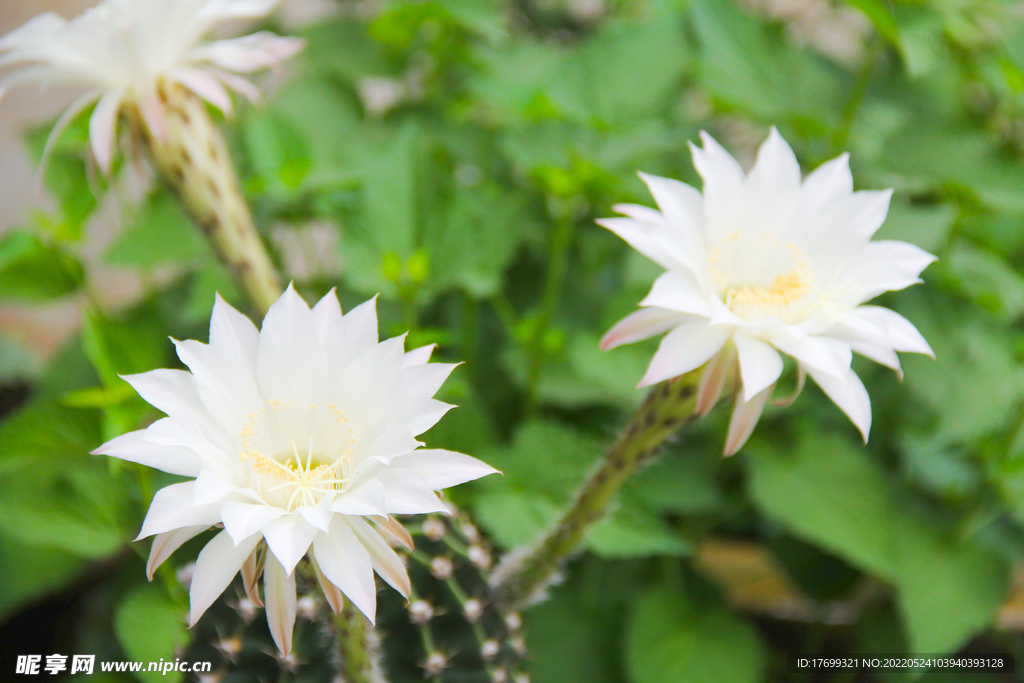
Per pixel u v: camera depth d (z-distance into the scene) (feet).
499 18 2.19
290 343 1.64
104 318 2.01
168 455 1.59
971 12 2.14
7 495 1.99
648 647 2.15
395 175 2.06
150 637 1.94
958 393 2.09
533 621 2.21
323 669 1.82
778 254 1.74
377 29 2.23
